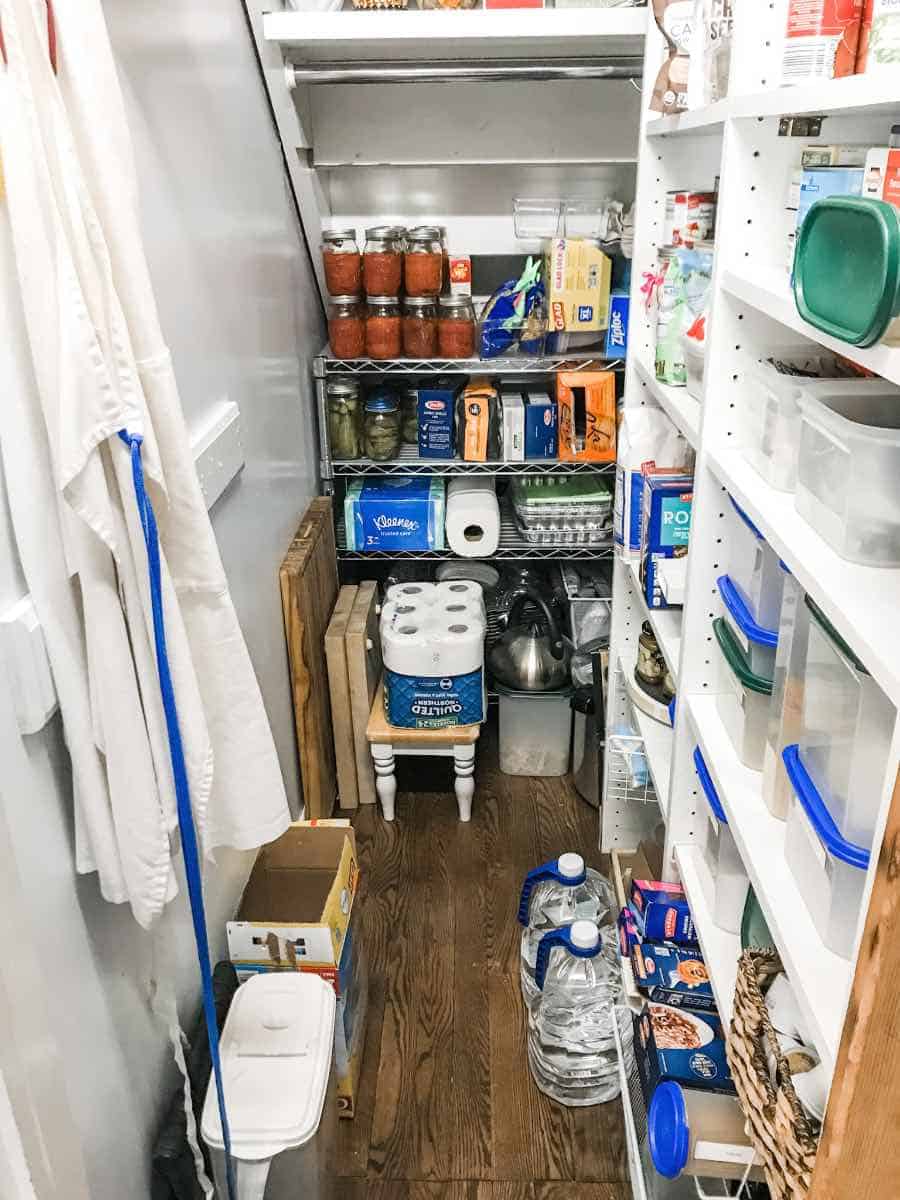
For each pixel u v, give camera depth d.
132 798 1.03
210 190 1.69
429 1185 1.63
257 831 1.28
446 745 2.49
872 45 0.87
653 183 1.87
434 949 2.12
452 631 2.38
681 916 1.52
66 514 0.94
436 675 2.37
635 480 1.94
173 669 1.06
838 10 0.99
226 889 1.76
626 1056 1.62
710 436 1.32
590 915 1.99
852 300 0.77
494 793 2.67
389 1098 1.79
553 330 2.51
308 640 2.26
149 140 1.40
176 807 1.11
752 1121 0.97
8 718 0.95
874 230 0.72
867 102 0.75
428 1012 1.96
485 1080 1.82
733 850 1.28
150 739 1.05
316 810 2.39
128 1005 1.25
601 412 2.54
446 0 2.06
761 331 1.26
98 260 0.92
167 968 1.38
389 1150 1.69
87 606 0.97
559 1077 1.79
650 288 1.93
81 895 1.12
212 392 1.69
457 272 2.54
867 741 0.87
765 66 1.12
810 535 1.00
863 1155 0.72
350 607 2.58
